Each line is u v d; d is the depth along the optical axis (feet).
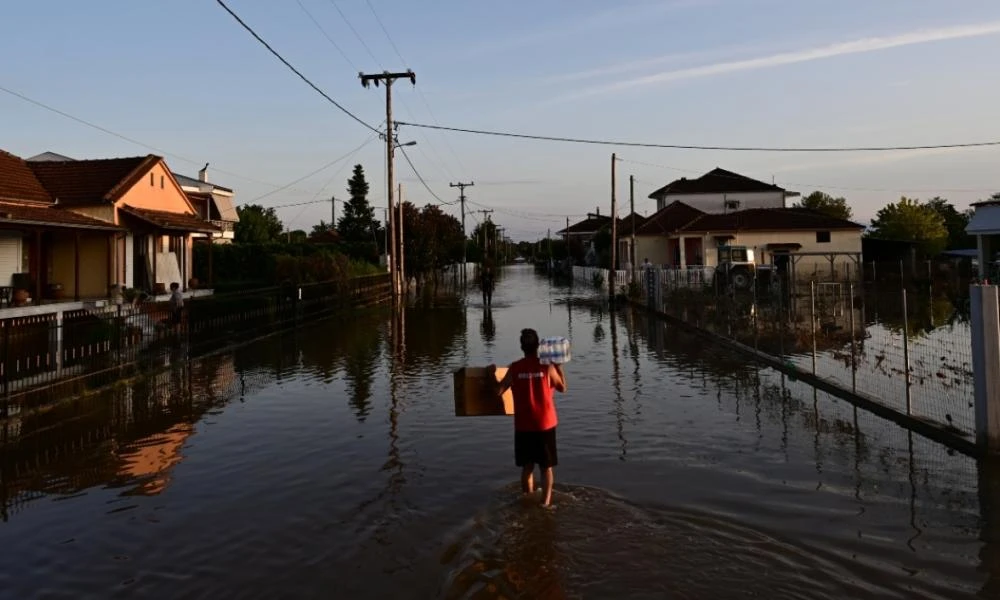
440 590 14.21
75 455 25.30
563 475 21.49
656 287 79.61
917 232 166.30
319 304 78.43
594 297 114.01
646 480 20.79
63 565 16.03
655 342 54.44
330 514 18.78
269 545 16.80
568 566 15.08
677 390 34.68
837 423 27.27
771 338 53.01
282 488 21.11
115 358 40.47
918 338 50.80
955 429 24.29
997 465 21.34
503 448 25.04
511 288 148.87
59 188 70.64
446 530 17.34
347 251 147.64
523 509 18.56
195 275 123.54
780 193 183.83
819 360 41.45
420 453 24.57
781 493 19.39
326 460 24.00
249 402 34.42
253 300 73.26
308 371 43.73
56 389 34.40
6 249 60.44
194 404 34.19
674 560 15.25
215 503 19.95
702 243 135.95
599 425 27.73
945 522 17.04
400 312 88.02
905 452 23.02
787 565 14.92
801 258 131.85
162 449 25.98
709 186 186.19
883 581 14.15
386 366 44.91
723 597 13.61
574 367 42.50
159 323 46.50
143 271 77.56
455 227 170.30
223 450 25.67
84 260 68.64
